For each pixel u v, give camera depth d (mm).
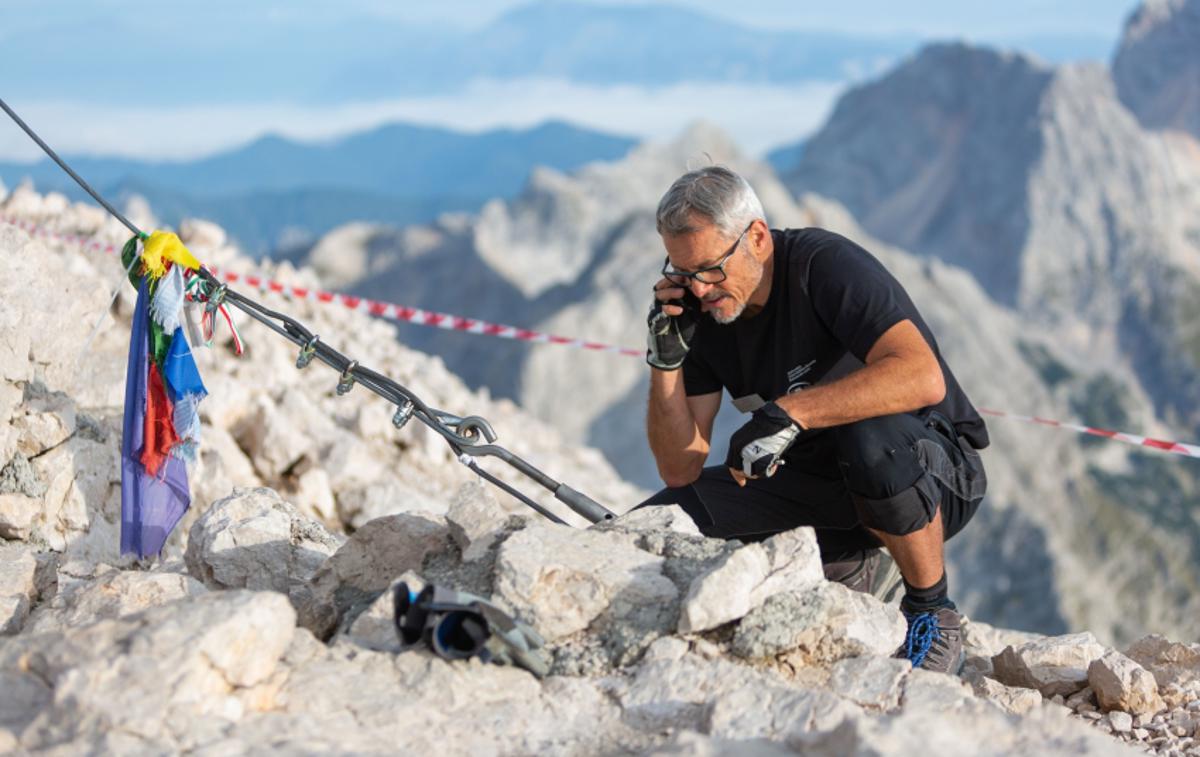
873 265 4258
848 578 4770
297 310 12156
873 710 3404
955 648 4285
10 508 5008
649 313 4391
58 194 12430
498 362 154000
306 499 8039
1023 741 2852
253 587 4277
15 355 5121
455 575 3893
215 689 3006
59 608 3918
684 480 4793
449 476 9781
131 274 4656
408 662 3369
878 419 4098
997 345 179125
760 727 3133
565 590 3680
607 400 149500
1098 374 191250
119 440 5977
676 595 3682
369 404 10562
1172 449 7141
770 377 4504
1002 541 140500
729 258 4168
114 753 2734
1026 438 157875
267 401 8508
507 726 3223
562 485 4508
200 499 7082
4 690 2975
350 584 4133
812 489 4664
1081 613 132125
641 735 3232
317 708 3139
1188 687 4445
